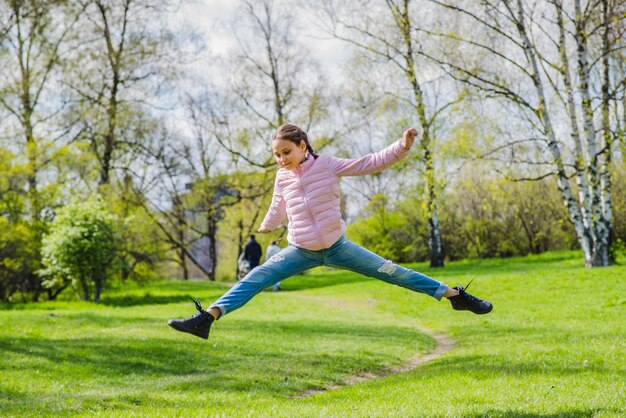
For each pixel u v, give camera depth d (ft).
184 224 158.51
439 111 101.30
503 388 23.81
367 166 17.92
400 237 165.48
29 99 118.93
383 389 26.12
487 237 153.07
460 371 29.53
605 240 86.58
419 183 131.03
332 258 18.47
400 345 44.32
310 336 47.83
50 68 119.55
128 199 137.08
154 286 115.14
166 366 35.91
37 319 56.24
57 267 84.02
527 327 49.88
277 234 157.17
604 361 29.96
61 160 109.70
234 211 159.22
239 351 40.29
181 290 106.52
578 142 85.81
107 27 123.54
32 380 31.37
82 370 34.40
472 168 127.13
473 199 149.59
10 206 100.78
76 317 58.49
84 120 125.80
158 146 143.02
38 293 98.12
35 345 41.39
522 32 83.82
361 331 51.57
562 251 142.20
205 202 155.33
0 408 24.89
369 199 179.93
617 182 121.80
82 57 121.80
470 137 87.51
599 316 53.11
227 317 62.03
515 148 89.56
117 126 128.77
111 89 126.72
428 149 104.68
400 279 18.49
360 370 35.35
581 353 32.86
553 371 27.68
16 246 94.68
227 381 31.45
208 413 21.26
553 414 18.71
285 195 18.62
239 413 20.97
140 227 98.63
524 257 143.23
